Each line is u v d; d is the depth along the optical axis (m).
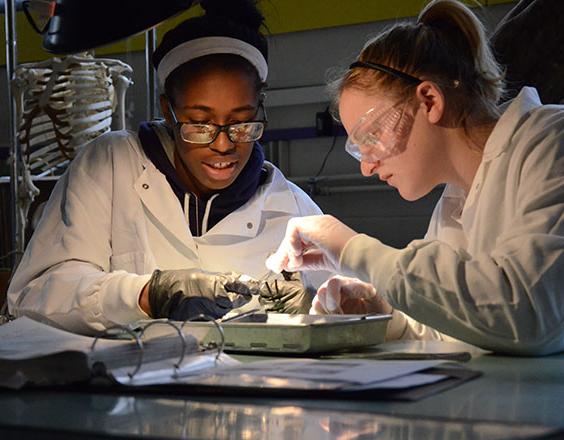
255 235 2.32
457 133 1.72
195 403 0.93
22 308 2.02
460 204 1.93
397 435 0.76
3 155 5.47
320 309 1.82
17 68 3.25
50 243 2.16
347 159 4.50
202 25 2.04
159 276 1.85
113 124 3.75
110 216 2.22
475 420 0.82
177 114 2.05
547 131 1.58
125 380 1.01
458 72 1.69
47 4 1.58
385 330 1.58
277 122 4.62
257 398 0.96
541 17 2.39
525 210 1.47
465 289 1.40
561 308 1.39
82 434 0.77
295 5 4.44
